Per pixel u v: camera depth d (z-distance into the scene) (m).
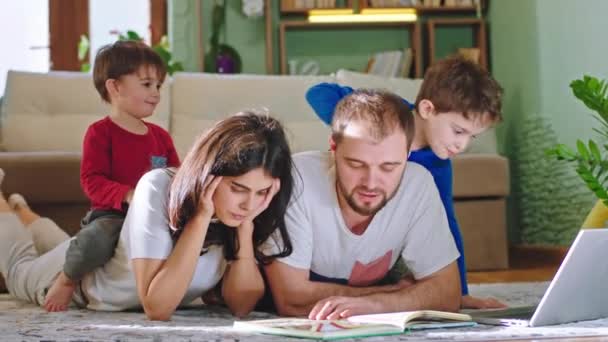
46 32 5.44
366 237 1.90
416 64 5.28
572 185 4.15
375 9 5.19
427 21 5.38
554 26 4.30
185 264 1.77
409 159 2.19
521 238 4.88
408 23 5.35
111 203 2.36
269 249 1.88
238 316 1.93
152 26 5.51
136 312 2.09
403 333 1.53
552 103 4.37
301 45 5.41
